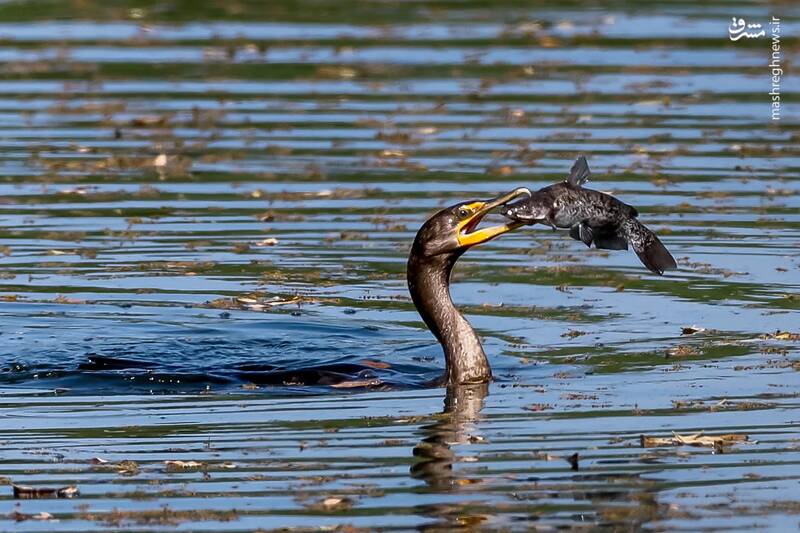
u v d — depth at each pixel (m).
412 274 13.43
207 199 19.30
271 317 15.20
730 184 19.44
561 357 13.99
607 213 11.91
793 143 21.25
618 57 25.78
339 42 27.03
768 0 30.56
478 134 21.59
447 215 13.27
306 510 10.12
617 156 20.55
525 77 24.70
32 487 10.53
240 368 13.49
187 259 17.09
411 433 11.77
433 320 13.37
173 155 20.97
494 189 19.09
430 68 25.27
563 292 16.12
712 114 22.61
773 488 10.52
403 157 20.62
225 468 10.96
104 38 27.48
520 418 12.16
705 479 10.73
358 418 12.20
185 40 27.33
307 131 21.97
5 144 21.47
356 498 10.34
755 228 17.92
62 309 15.25
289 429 11.90
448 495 10.39
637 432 11.76
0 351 13.86
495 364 13.78
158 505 10.23
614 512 10.07
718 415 12.16
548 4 30.38
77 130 22.23
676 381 13.15
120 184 19.94
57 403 12.59
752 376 13.26
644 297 15.88
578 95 23.64
